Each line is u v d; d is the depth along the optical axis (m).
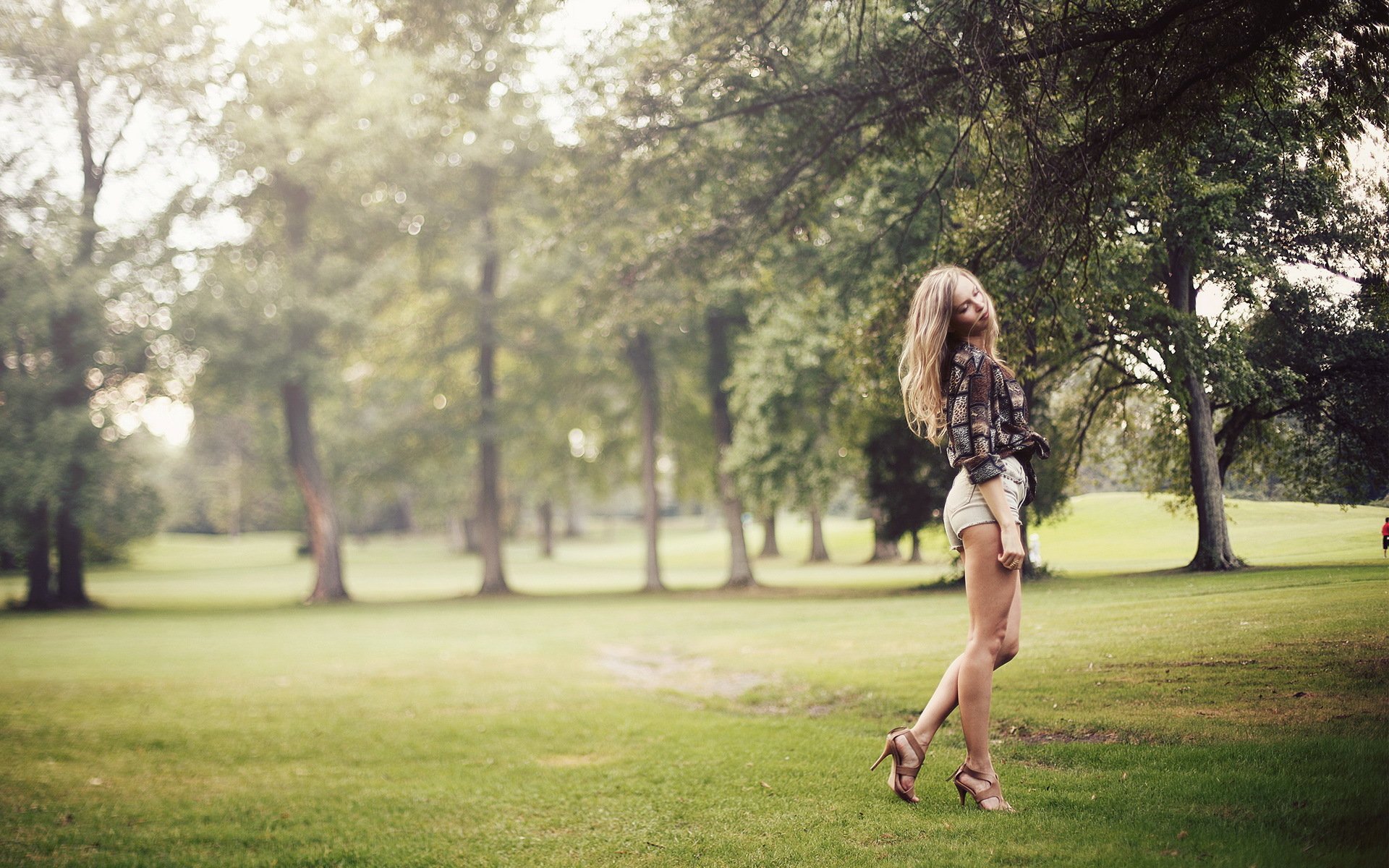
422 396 33.03
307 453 31.52
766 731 6.45
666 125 8.65
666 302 11.25
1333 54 4.61
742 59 7.72
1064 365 6.58
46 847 4.70
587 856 3.79
